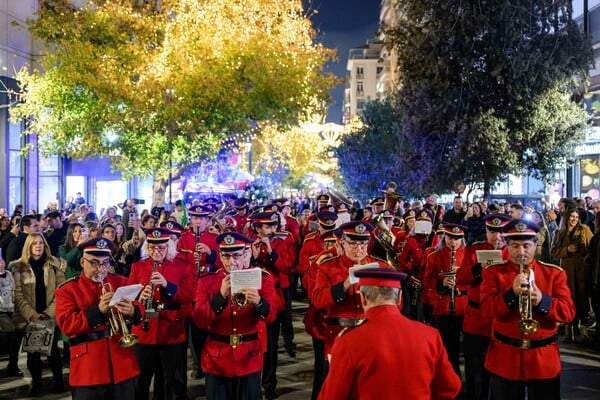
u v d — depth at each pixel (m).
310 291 7.81
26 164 24.73
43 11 22.75
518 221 5.98
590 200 17.56
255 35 23.02
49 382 9.75
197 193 26.19
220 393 6.50
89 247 6.35
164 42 22.00
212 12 22.25
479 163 18.89
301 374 10.12
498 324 6.18
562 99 19.09
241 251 6.43
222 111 21.91
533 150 19.14
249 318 6.55
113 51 21.89
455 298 8.90
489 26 18.14
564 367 10.18
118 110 21.62
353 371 3.92
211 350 6.52
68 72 21.05
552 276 6.11
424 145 19.59
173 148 22.42
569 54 18.73
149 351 7.63
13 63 24.33
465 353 8.30
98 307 6.11
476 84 18.86
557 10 18.56
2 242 13.01
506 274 6.17
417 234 11.00
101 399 6.31
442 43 18.81
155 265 7.70
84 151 22.28
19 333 9.80
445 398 4.15
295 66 23.55
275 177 59.44
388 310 4.08
